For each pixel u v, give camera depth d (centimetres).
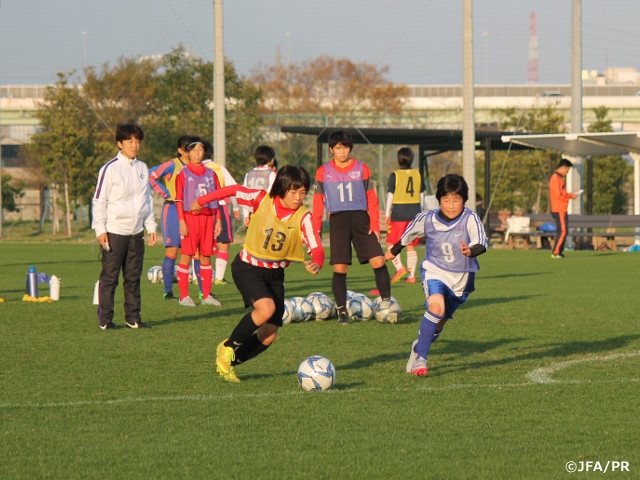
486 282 3372
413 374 1531
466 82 5581
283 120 10994
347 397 1341
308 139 9875
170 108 8388
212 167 2762
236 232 7044
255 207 1473
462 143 6162
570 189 6191
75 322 2230
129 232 2097
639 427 1156
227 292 3017
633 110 12362
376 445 1071
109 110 8600
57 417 1213
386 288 2220
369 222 2216
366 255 2211
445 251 1512
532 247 6091
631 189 9719
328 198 2211
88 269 4047
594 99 12269
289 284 3303
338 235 2203
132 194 2091
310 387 1388
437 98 12825
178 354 1748
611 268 4078
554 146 5519
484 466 989
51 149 8150
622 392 1377
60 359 1688
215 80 5969
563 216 4775
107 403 1298
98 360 1678
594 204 8919
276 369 1584
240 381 1472
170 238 2780
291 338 1956
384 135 6275
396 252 1568
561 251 4822
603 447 1062
